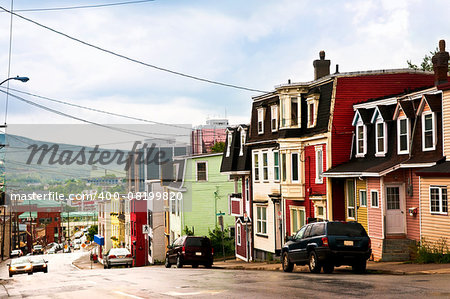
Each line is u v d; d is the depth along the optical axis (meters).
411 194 26.09
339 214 31.31
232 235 51.38
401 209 26.75
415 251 24.67
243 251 44.22
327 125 31.94
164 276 23.12
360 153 30.69
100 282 21.44
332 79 32.31
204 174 53.12
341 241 19.45
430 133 25.31
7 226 91.94
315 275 19.08
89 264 69.44
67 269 57.31
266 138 39.19
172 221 56.09
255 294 13.66
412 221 26.16
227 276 21.17
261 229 40.69
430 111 25.20
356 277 17.33
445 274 17.36
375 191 27.44
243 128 43.69
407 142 26.69
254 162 41.72
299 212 35.50
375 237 27.25
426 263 22.23
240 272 24.44
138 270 32.03
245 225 43.78
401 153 27.09
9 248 92.06
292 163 35.44
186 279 20.42
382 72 32.44
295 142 35.03
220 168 49.44
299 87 35.25
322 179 32.31
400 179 26.72
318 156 33.06
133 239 63.84
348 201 30.94
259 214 41.41
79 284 20.95
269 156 39.06
